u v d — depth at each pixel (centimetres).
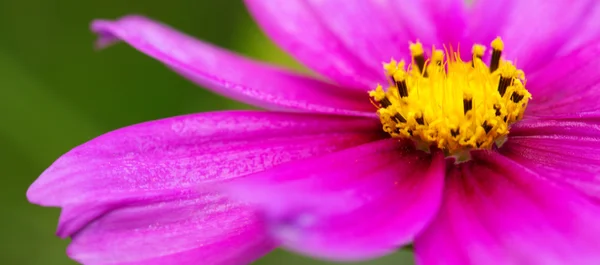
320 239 14
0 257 20
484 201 15
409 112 16
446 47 17
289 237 14
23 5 20
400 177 15
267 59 20
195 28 21
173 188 15
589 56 16
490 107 16
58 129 20
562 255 14
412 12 17
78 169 15
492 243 14
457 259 14
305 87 17
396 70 16
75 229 15
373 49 17
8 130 20
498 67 16
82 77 20
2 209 20
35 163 20
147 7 21
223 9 21
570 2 17
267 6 17
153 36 16
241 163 16
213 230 15
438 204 15
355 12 17
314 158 15
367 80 17
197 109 20
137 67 20
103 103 20
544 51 17
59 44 20
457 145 16
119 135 15
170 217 15
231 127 16
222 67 17
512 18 17
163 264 15
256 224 15
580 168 15
